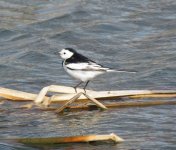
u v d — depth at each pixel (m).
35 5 27.94
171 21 25.64
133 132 14.83
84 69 16.59
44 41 23.84
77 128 15.23
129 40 23.94
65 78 20.09
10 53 22.91
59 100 16.72
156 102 16.67
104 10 26.94
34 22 25.75
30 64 21.69
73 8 26.94
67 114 16.25
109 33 24.70
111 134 13.87
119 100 17.06
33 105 16.66
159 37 24.05
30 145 13.86
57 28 25.27
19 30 25.05
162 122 15.46
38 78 20.11
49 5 27.81
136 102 16.69
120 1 28.03
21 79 20.02
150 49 22.73
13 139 14.12
